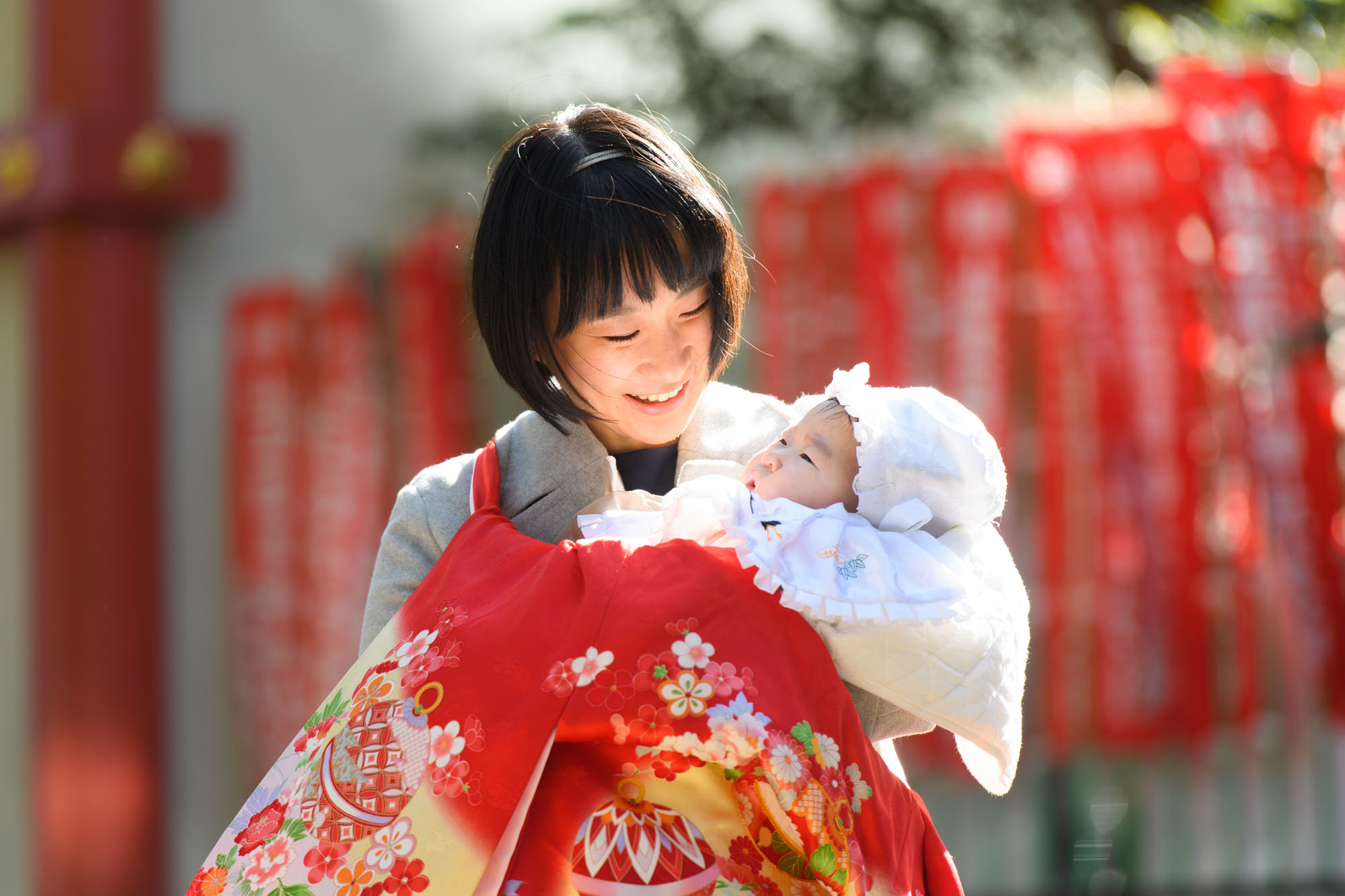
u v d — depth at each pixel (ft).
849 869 12.21
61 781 49.08
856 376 14.55
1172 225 41.83
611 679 12.55
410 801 12.72
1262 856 45.93
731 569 13.12
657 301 13.58
